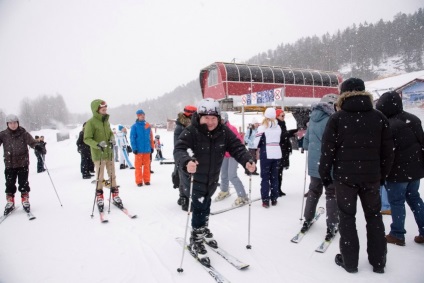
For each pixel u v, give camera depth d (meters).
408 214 4.04
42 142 11.23
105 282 2.58
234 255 3.03
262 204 4.73
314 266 2.78
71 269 2.84
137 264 2.90
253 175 7.63
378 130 2.55
